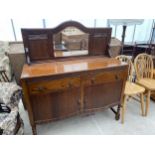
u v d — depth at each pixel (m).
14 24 3.10
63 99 1.37
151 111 2.05
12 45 1.99
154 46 3.18
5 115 1.29
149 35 4.07
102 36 1.69
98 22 3.40
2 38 3.07
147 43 3.78
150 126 1.76
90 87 1.44
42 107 1.33
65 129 1.71
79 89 1.40
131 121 1.84
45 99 1.30
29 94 1.22
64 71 1.28
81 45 1.67
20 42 2.08
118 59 1.82
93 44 1.71
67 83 1.31
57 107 1.39
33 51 1.50
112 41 2.12
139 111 2.05
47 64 1.49
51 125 1.77
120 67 1.47
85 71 1.33
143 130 1.69
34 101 1.27
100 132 1.65
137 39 4.31
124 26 2.41
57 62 1.56
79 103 1.47
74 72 1.29
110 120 1.87
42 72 1.26
